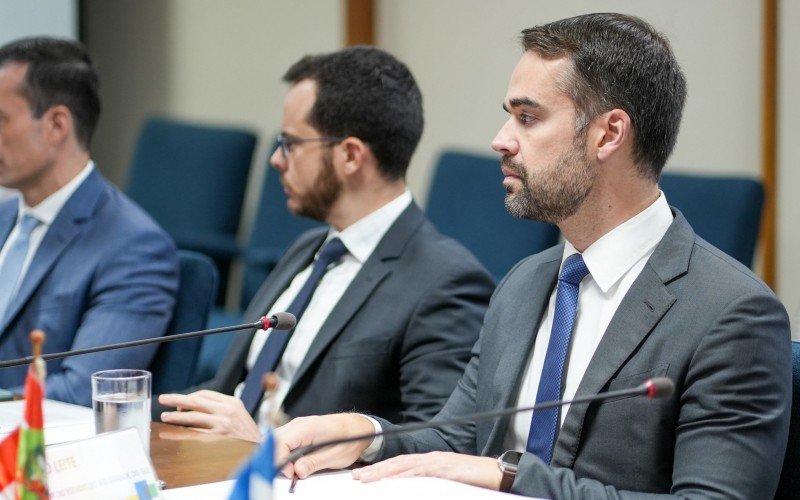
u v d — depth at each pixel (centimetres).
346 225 509
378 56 512
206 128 934
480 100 859
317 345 479
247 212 1017
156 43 1095
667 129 366
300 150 509
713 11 727
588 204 366
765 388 332
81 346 547
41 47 582
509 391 379
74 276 564
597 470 344
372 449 364
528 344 384
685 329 342
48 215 583
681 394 339
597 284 368
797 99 686
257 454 202
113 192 596
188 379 574
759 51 707
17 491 233
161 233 580
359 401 473
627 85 360
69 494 276
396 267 488
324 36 962
